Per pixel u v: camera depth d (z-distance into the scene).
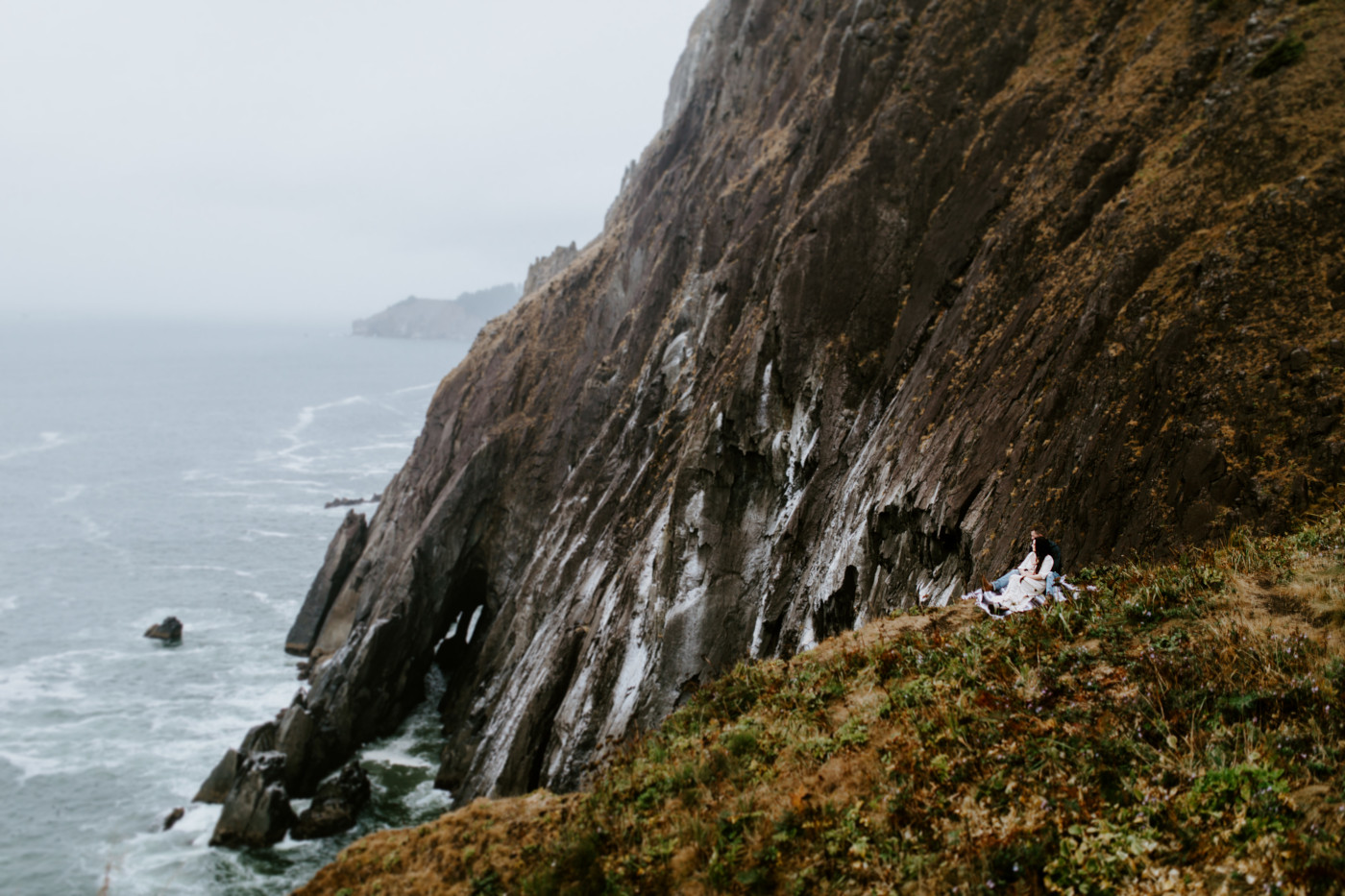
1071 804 6.33
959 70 31.23
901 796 7.18
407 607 46.97
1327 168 16.14
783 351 29.00
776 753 8.84
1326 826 5.42
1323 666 7.05
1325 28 18.95
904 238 29.11
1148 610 9.10
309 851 33.16
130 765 40.44
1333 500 12.23
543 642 35.91
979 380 21.11
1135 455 15.30
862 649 10.66
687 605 27.59
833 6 44.34
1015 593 10.73
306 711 39.62
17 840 34.00
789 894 6.72
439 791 37.91
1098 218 20.80
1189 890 5.38
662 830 8.25
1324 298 14.64
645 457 38.34
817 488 26.25
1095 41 27.53
